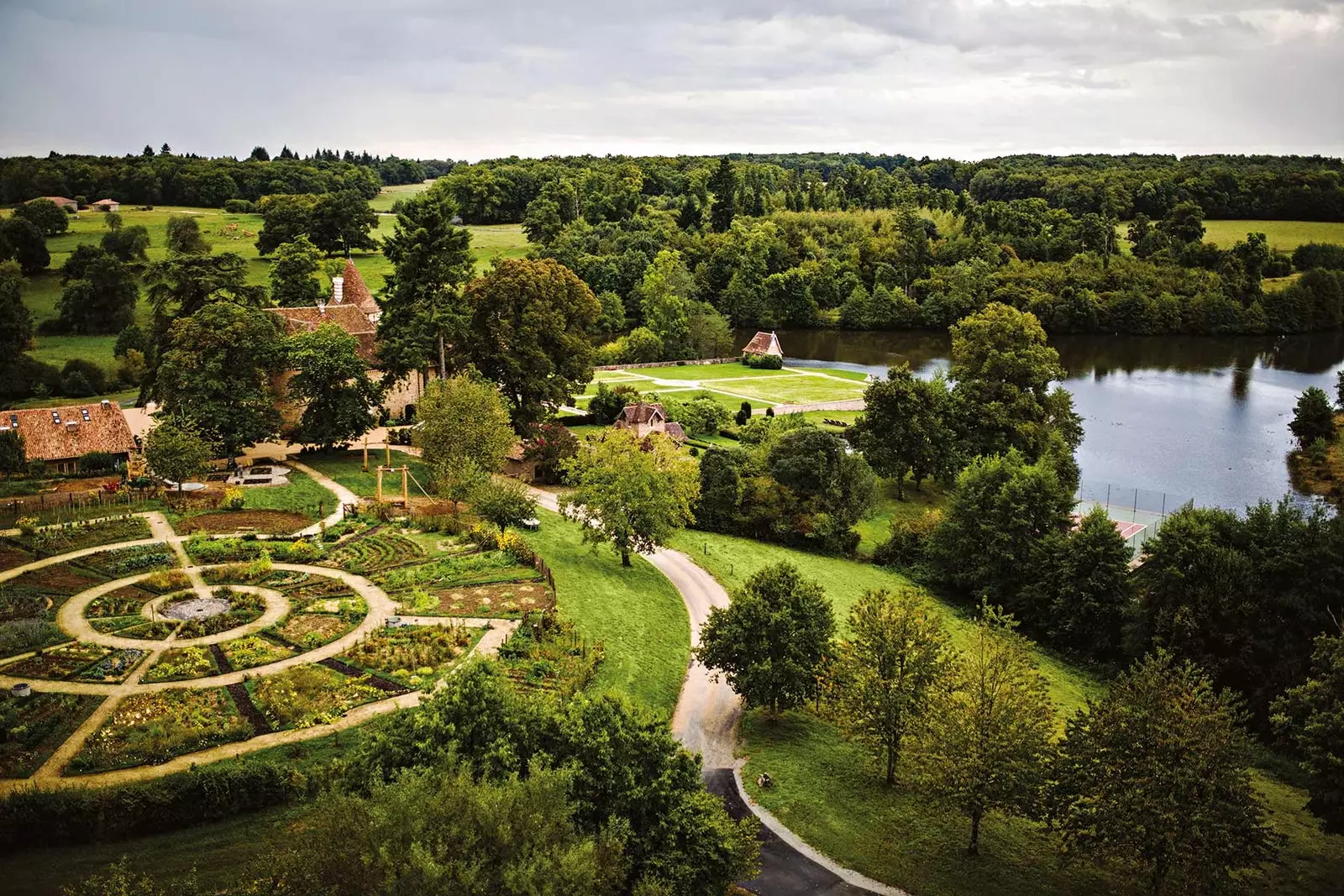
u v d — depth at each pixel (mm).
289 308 126875
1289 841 55438
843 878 49188
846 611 83188
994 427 128875
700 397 160250
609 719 43719
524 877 31156
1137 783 47375
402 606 69750
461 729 41469
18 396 138125
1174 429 155375
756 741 62469
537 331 114188
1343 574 71875
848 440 125188
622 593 80250
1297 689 53688
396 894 30000
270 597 69875
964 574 93688
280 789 47094
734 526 105438
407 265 114562
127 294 170875
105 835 43844
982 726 50875
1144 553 87062
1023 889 49594
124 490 87750
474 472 87812
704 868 41281
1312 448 138125
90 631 63062
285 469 98000
